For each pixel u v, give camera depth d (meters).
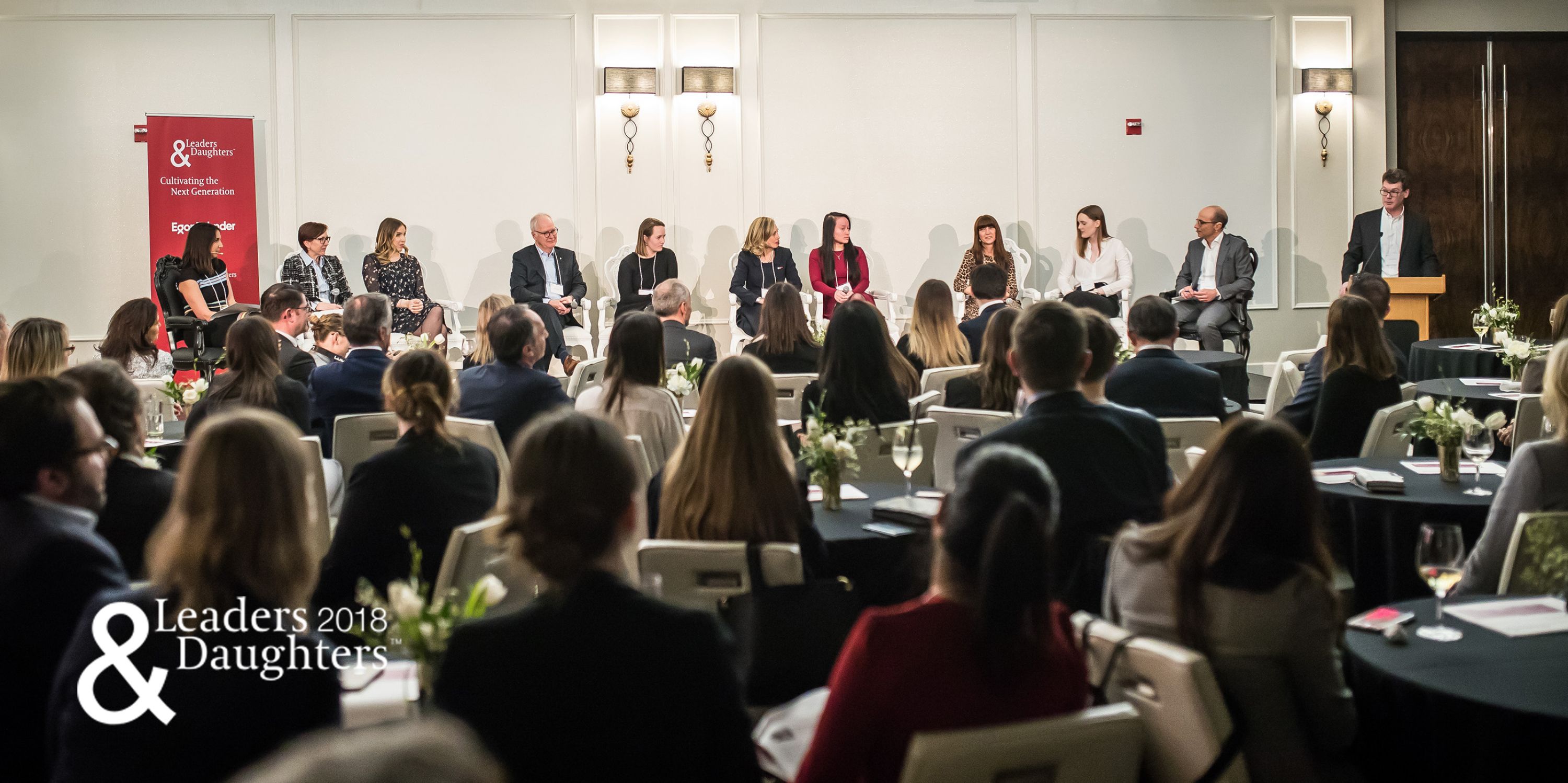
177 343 8.35
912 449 3.46
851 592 2.64
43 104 9.27
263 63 9.41
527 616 1.53
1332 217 10.29
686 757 1.51
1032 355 2.92
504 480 3.92
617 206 9.68
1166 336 4.43
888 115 9.88
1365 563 3.65
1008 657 1.63
